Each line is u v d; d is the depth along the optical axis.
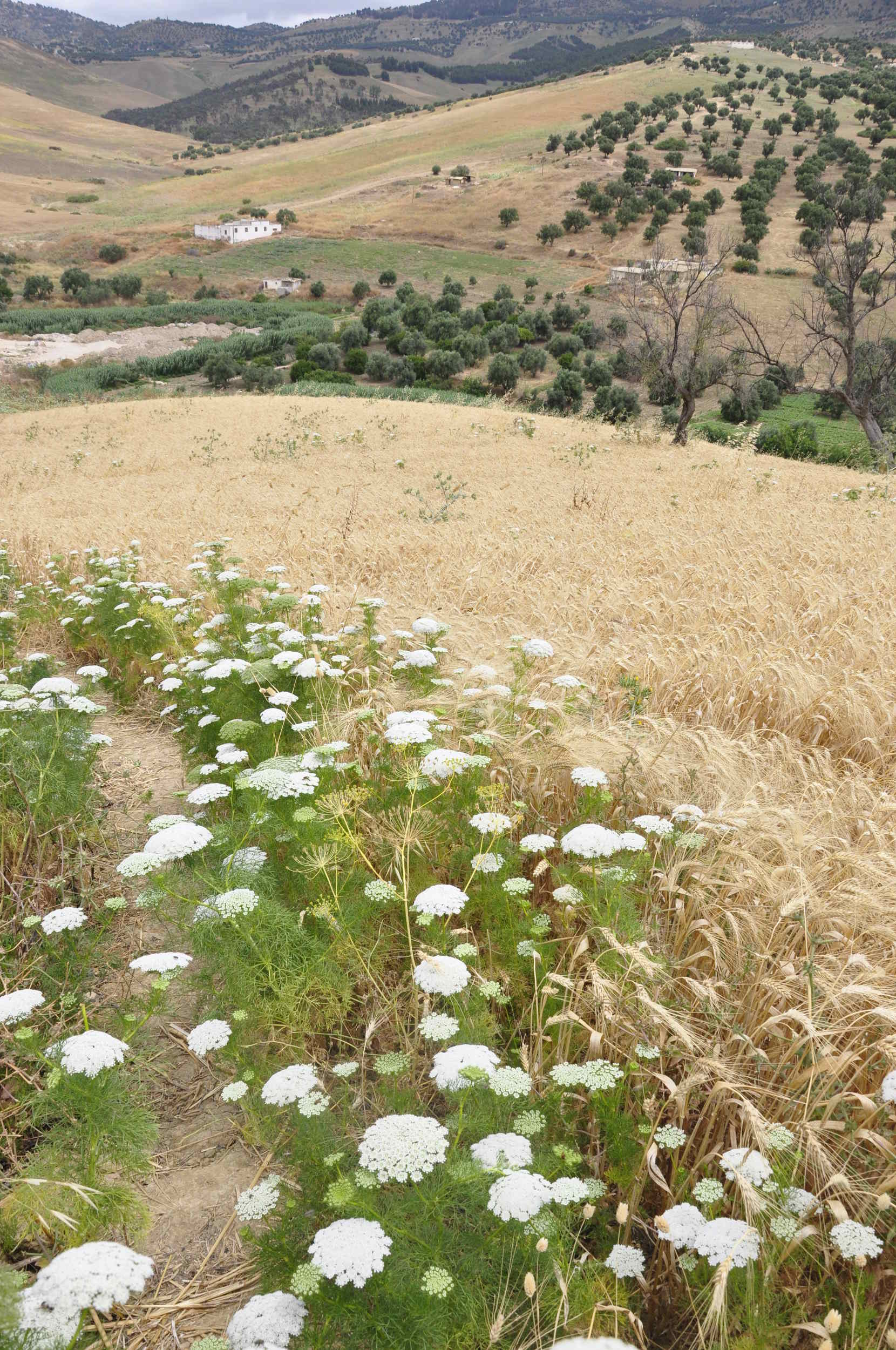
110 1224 2.54
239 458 29.31
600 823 4.17
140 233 158.38
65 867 4.68
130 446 32.50
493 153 194.12
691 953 3.50
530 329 94.81
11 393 59.88
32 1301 1.83
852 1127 2.55
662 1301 2.57
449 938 3.47
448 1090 2.62
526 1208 2.04
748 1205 2.29
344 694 5.86
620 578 9.96
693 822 3.84
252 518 17.67
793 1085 2.81
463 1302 2.14
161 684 6.43
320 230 152.75
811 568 10.53
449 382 74.25
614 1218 2.74
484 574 9.97
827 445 41.78
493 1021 3.12
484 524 15.70
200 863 3.62
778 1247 2.37
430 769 3.74
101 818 5.44
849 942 3.20
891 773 5.42
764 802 4.20
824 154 146.50
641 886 3.75
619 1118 2.67
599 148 169.12
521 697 5.38
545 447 30.53
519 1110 2.64
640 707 5.59
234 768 4.52
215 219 170.62
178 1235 2.92
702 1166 2.73
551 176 158.88
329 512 18.14
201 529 15.87
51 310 112.06
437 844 4.05
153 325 105.69
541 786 4.45
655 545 12.43
